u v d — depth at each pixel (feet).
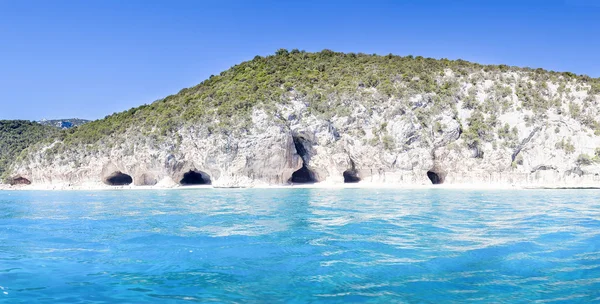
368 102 203.41
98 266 36.11
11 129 337.72
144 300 27.81
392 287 29.78
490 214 69.31
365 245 43.39
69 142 241.35
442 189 155.84
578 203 90.79
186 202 101.86
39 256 39.88
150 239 47.93
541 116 196.34
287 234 50.11
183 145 202.39
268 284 30.86
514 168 188.34
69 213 77.87
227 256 39.29
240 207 85.71
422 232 50.90
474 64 242.78
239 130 192.13
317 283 30.94
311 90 213.25
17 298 28.40
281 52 282.56
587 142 188.34
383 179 190.80
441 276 32.30
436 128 196.24
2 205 99.50
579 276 32.09
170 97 261.03
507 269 34.04
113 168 219.82
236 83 236.22
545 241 44.91
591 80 222.69
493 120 200.23
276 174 192.24
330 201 98.37
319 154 197.26
